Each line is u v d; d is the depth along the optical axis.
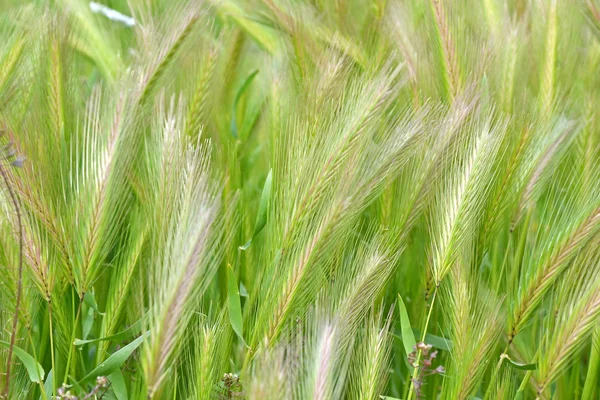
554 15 1.11
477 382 0.98
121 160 0.97
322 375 0.88
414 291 1.06
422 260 1.04
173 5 1.07
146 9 1.11
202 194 0.90
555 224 1.02
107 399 0.99
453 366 0.98
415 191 1.00
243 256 1.05
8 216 0.93
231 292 0.96
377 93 0.98
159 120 0.98
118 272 0.98
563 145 1.07
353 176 0.96
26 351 0.98
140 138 1.02
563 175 1.10
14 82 1.02
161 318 0.86
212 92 1.09
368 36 1.15
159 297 0.87
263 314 0.95
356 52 1.11
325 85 1.03
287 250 0.96
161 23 1.05
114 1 1.29
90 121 0.96
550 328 0.99
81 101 1.07
